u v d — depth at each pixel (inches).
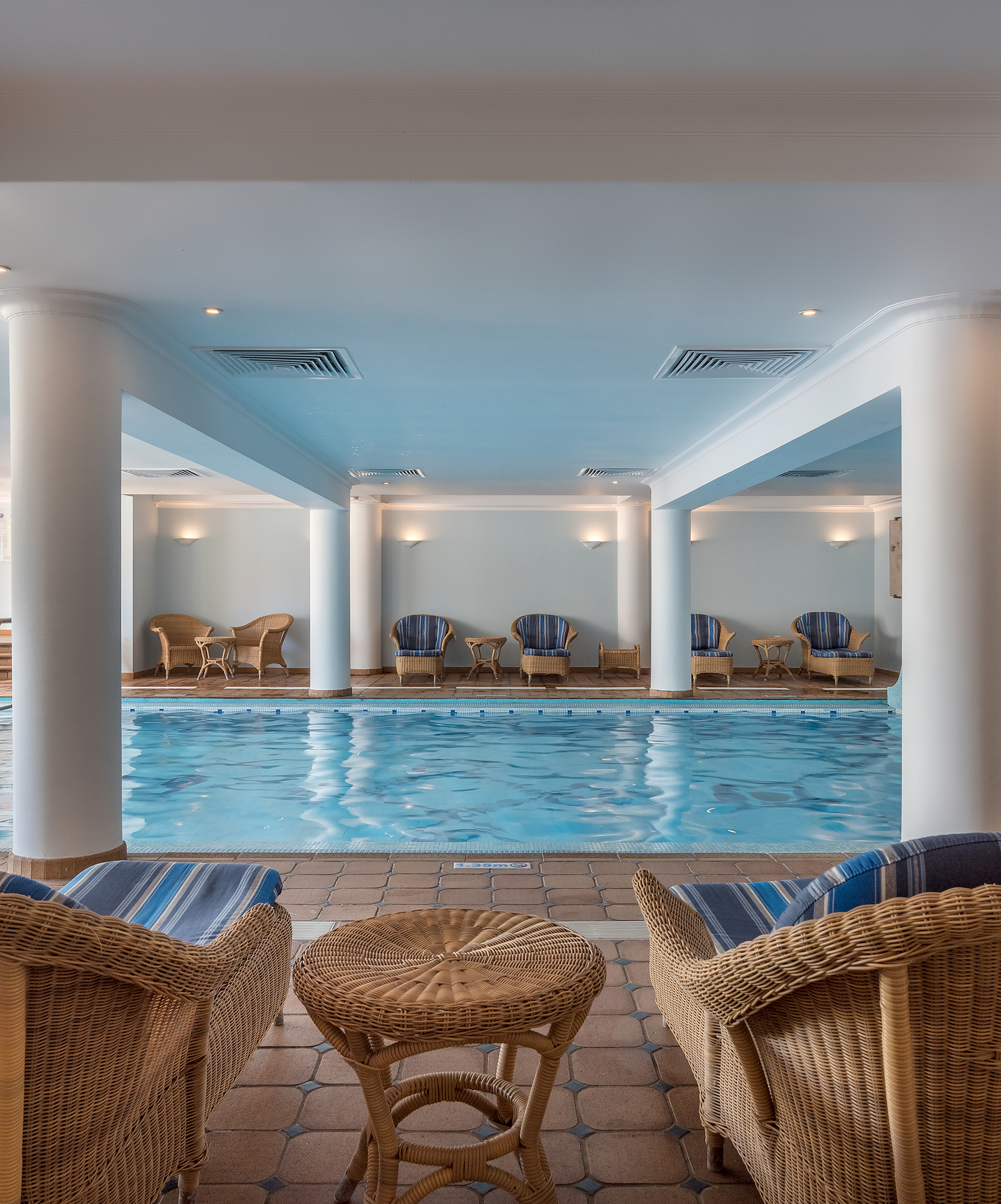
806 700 447.5
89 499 176.2
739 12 107.8
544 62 118.6
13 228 144.0
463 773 285.6
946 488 175.3
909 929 50.7
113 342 183.3
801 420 255.3
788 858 183.5
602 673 576.7
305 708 433.7
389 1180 70.5
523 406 283.9
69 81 123.3
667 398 272.4
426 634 561.6
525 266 161.6
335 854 184.9
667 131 127.5
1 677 513.0
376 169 126.8
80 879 102.7
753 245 152.0
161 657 560.1
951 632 173.9
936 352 177.9
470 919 83.9
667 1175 81.8
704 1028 81.9
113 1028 58.8
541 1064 72.2
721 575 595.2
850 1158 59.5
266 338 207.3
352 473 445.1
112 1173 61.6
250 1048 87.7
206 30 111.1
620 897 157.1
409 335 205.0
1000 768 172.7
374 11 107.2
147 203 134.6
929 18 109.0
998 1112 56.4
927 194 131.4
